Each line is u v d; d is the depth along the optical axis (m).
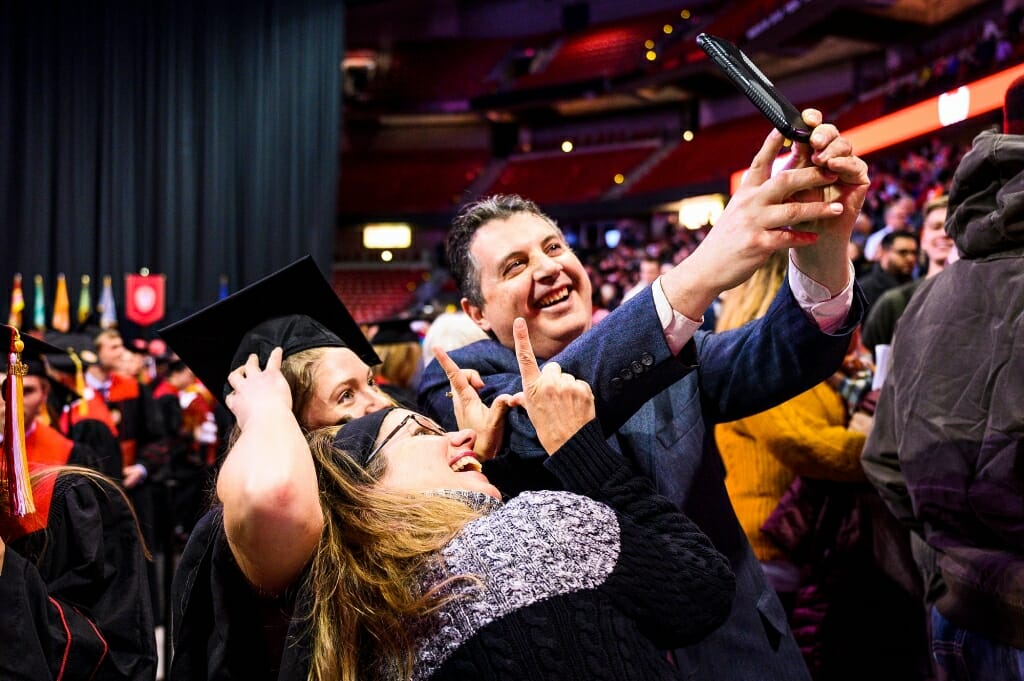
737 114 20.56
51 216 13.10
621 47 21.25
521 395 1.27
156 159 13.14
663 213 20.33
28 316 12.88
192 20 13.06
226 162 13.13
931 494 1.53
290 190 13.05
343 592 1.02
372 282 21.97
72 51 13.04
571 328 1.52
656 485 1.42
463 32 22.81
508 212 1.58
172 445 6.26
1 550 1.53
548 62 22.03
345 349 1.43
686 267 1.16
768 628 1.45
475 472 1.22
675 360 1.19
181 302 13.01
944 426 1.50
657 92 20.61
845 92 17.83
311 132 13.04
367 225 22.25
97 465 2.88
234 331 1.57
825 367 1.38
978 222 1.50
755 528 2.56
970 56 12.08
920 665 2.39
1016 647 1.39
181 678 1.24
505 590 0.98
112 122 13.07
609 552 1.03
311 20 13.05
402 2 20.84
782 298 1.39
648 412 1.46
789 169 1.11
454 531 1.05
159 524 5.82
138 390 5.84
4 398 1.71
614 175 21.25
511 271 1.53
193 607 1.25
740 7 17.53
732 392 1.48
